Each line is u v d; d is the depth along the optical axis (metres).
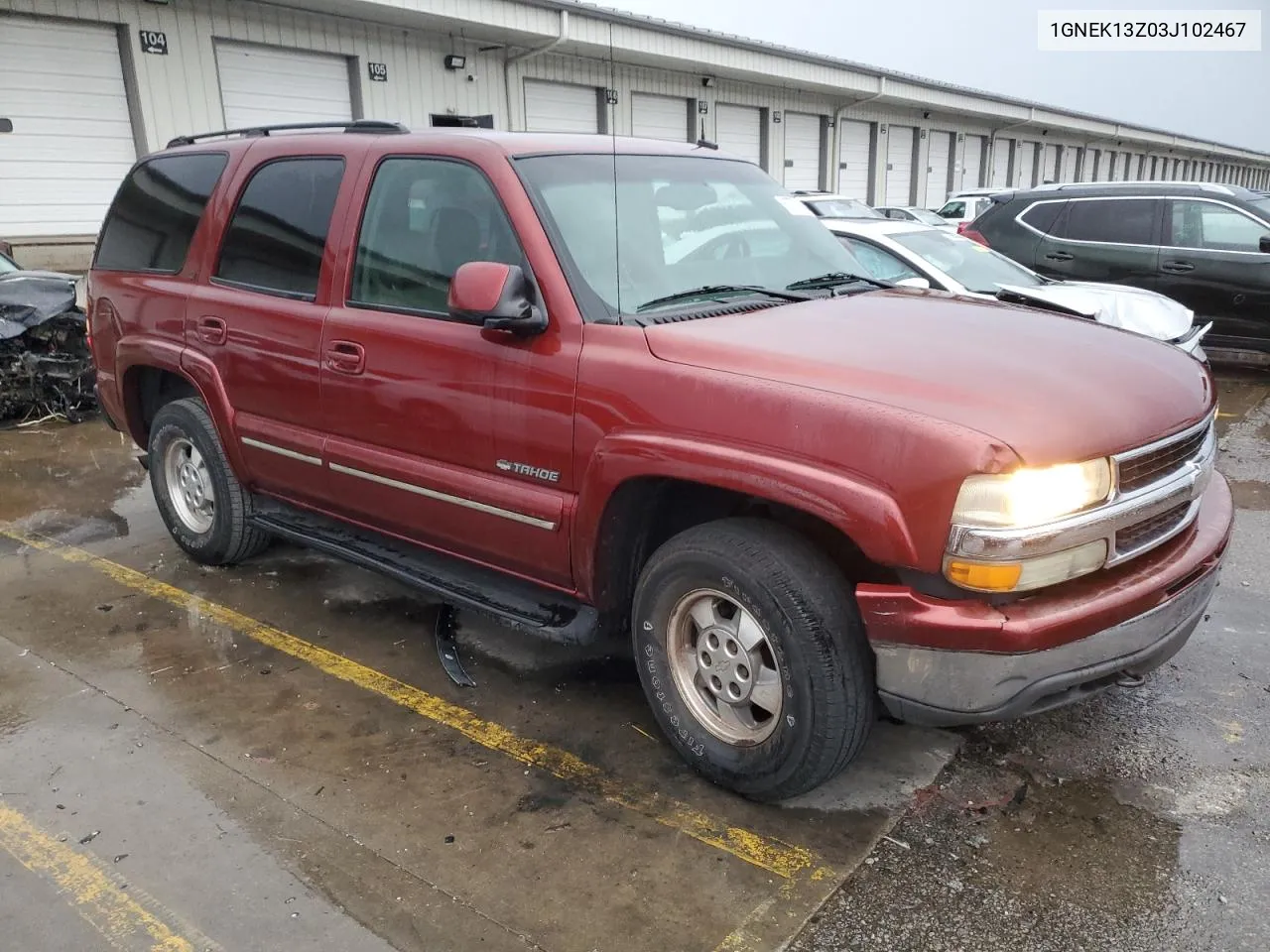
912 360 2.70
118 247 5.02
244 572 4.84
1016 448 2.35
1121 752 3.23
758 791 2.87
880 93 24.42
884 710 2.91
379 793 3.03
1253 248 8.95
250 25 12.91
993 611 2.42
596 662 3.90
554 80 17.25
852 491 2.44
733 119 21.72
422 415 3.45
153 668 3.84
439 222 3.46
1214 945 2.39
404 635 4.16
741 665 2.87
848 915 2.50
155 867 2.69
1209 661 3.84
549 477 3.12
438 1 13.75
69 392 8.21
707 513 3.14
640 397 2.85
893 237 6.95
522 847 2.77
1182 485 2.74
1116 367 2.84
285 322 3.92
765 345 2.81
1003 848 2.76
